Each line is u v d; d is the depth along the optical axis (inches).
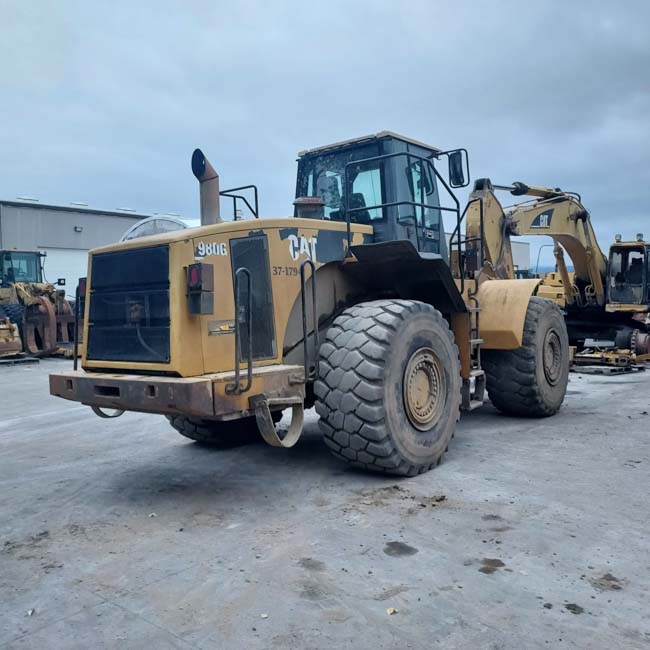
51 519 156.4
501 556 127.0
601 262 482.6
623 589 112.7
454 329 226.5
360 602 109.7
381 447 171.8
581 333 516.7
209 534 143.3
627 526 141.4
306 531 142.9
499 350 261.3
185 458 213.5
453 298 214.2
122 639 99.8
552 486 170.7
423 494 166.1
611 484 171.6
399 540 136.1
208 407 150.8
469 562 124.6
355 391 170.9
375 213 220.7
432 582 116.6
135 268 167.0
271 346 178.9
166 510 160.9
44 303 646.5
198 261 162.9
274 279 180.4
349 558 127.6
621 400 311.4
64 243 1208.2
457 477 180.7
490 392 266.5
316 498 166.1
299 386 174.1
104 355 173.3
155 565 127.1
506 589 113.3
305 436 241.4
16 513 161.5
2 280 724.0
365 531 141.6
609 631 99.4
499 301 241.6
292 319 185.5
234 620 104.7
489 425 254.5
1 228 1125.7
